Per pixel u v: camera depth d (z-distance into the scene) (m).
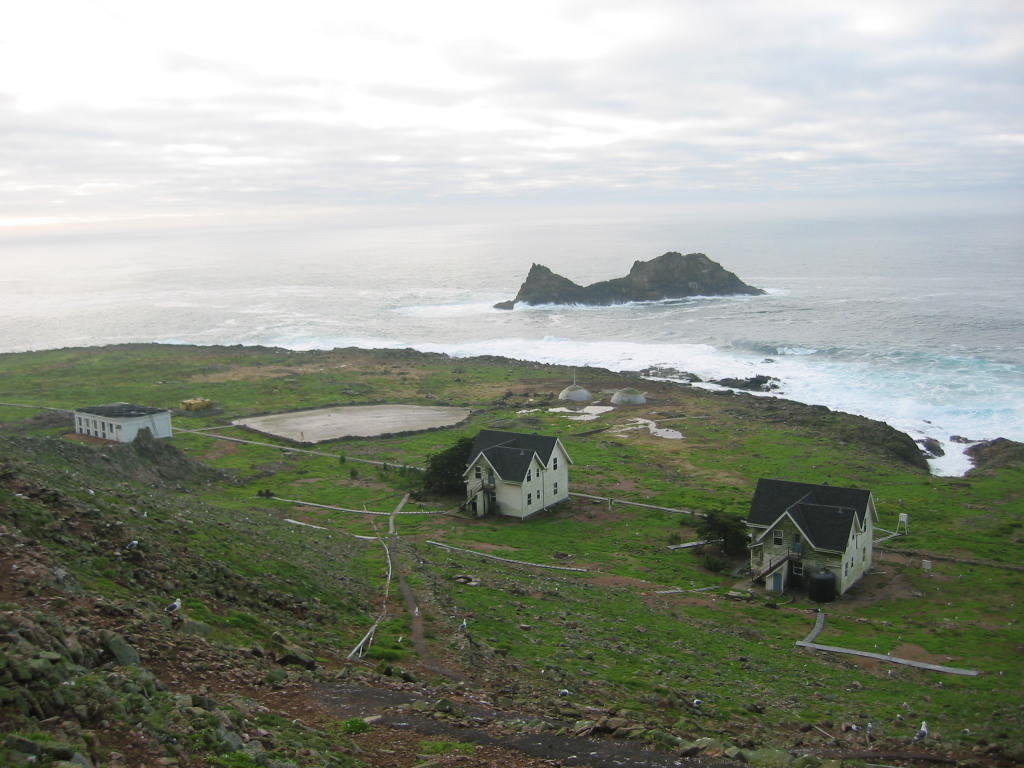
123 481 69.12
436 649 34.16
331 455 97.06
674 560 62.59
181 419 117.25
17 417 114.75
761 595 55.56
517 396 136.25
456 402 132.00
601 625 44.75
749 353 175.25
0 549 25.36
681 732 26.56
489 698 27.55
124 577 29.28
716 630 47.00
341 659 30.20
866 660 43.34
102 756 15.22
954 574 59.69
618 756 22.41
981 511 76.06
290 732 20.14
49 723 15.58
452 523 70.50
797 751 27.42
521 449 75.56
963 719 34.09
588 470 91.44
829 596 54.41
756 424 115.56
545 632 41.41
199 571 34.22
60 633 19.91
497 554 61.16
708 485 85.31
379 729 22.56
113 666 20.14
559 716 26.56
